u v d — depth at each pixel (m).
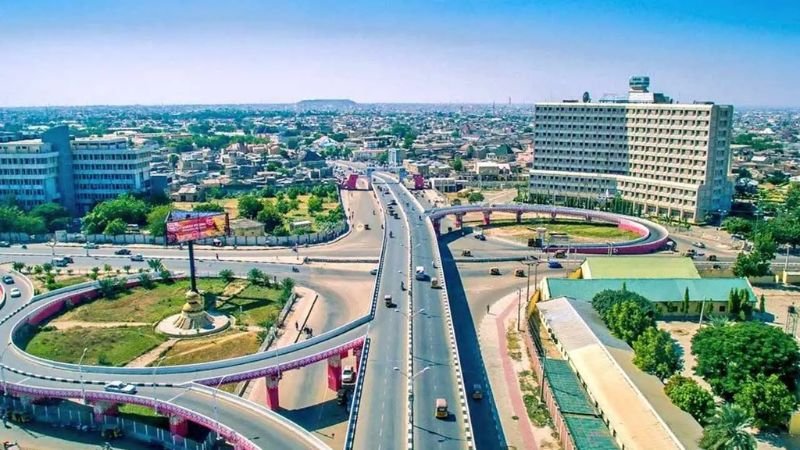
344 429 122.94
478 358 152.75
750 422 99.31
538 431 119.19
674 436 101.50
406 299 170.00
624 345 142.38
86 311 187.88
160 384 125.62
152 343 164.62
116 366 150.25
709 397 111.31
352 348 141.25
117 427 121.31
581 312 161.50
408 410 107.00
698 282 182.88
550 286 181.75
